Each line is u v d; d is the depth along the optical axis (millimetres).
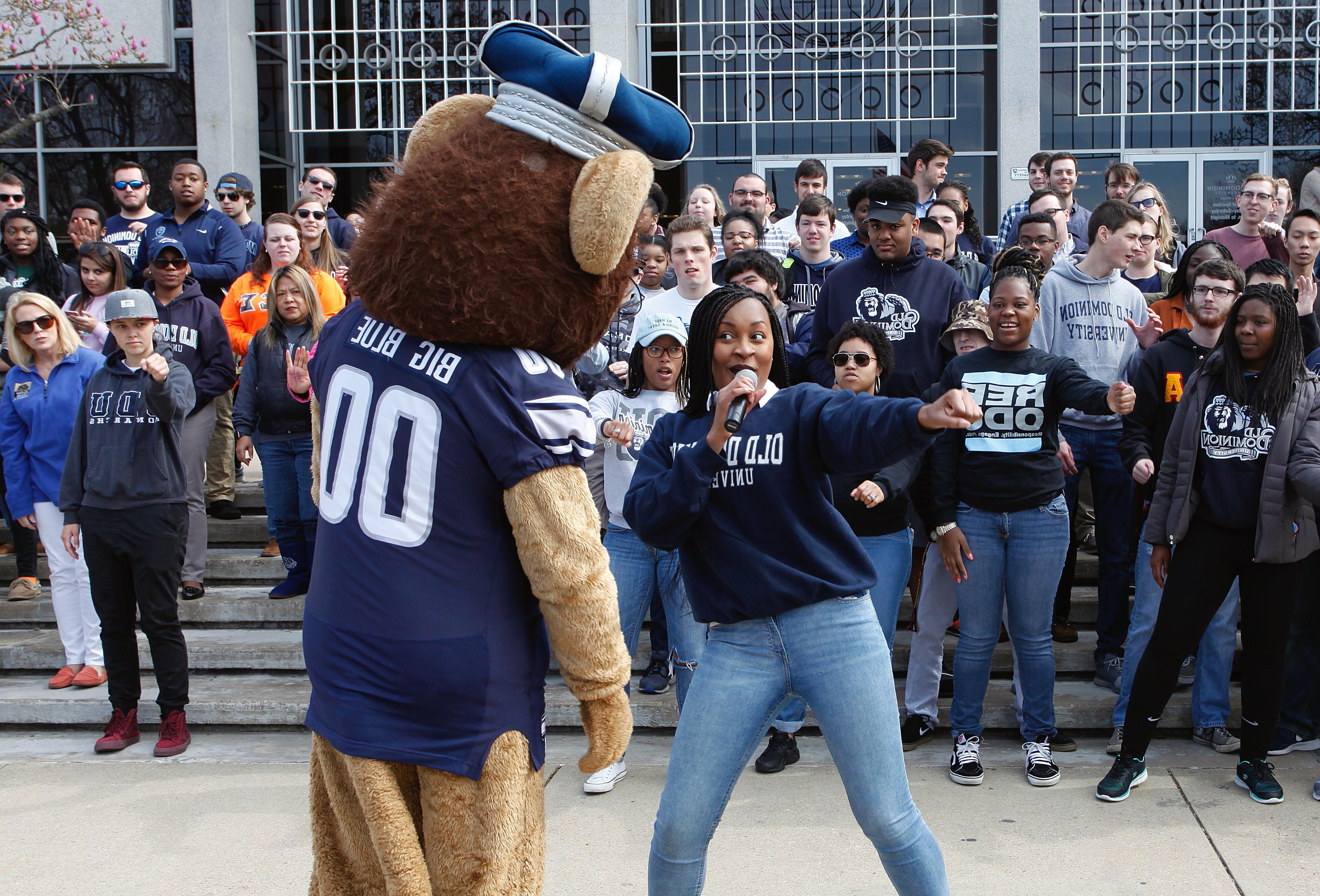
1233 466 3951
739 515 2627
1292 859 3539
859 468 2502
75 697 5277
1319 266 6035
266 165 12203
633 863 3646
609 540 4348
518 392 2162
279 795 4324
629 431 4262
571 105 2188
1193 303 4684
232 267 7434
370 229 2205
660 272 5785
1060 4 11211
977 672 4281
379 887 2277
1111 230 5168
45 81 11570
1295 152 11016
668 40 11516
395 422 2178
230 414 6965
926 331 4934
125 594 4828
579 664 2234
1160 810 3953
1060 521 4234
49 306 5594
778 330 2926
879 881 3467
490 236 2098
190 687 5355
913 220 4941
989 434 4234
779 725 4426
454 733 2150
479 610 2176
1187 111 11102
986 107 11273
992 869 3508
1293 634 4543
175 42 11836
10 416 5609
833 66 11312
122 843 3887
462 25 11766
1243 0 10961
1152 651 4039
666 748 4742
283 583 6176
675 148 2314
